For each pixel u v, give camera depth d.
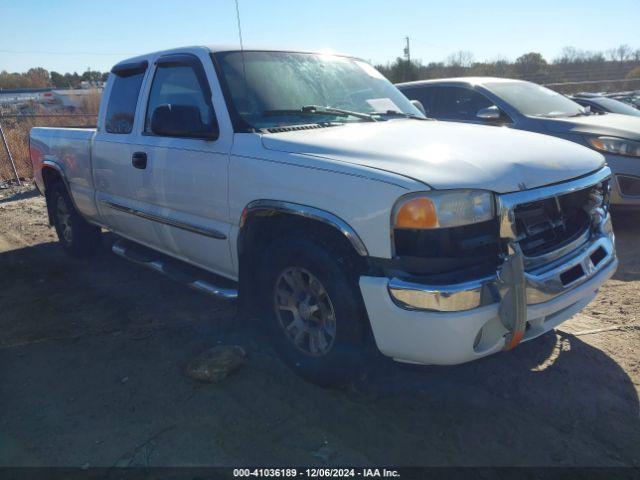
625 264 4.98
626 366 3.28
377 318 2.62
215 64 3.64
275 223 3.15
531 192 2.63
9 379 3.35
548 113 6.55
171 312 4.29
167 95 3.99
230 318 4.12
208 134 3.49
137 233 4.55
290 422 2.84
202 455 2.61
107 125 4.65
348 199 2.66
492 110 6.43
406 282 2.50
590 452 2.57
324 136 3.14
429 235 2.48
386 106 4.11
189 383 3.23
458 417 2.86
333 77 4.09
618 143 5.62
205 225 3.63
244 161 3.21
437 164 2.62
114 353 3.63
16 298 4.71
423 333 2.49
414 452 2.60
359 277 2.69
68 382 3.29
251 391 3.13
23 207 8.71
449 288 2.43
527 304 2.59
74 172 5.19
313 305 3.04
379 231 2.55
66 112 22.34
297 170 2.91
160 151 3.88
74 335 3.93
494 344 2.60
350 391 3.11
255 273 3.42
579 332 3.72
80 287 4.93
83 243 5.63
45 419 2.93
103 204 4.83
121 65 4.60
